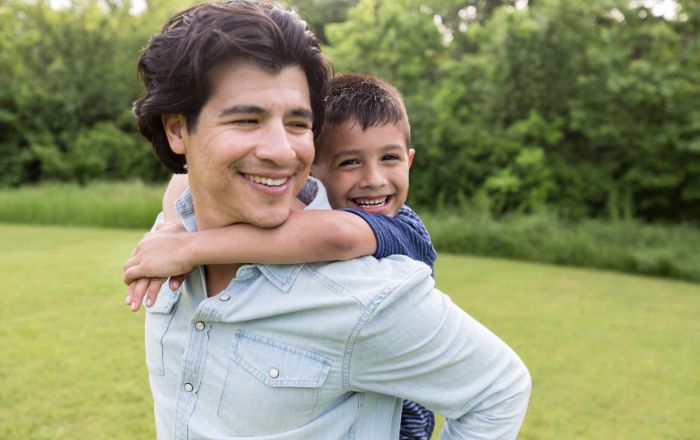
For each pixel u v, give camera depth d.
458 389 1.06
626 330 6.74
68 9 23.05
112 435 3.81
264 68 0.99
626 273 12.02
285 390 1.02
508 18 15.98
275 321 1.04
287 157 0.99
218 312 1.05
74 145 21.23
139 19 24.00
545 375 5.18
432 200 16.19
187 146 1.06
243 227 1.08
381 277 1.03
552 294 8.57
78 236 12.30
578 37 15.55
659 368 5.50
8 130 21.38
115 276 8.14
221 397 1.06
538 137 16.06
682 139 15.04
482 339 1.08
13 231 12.85
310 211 1.10
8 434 3.77
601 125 15.30
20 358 5.04
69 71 22.38
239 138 0.99
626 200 15.65
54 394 4.38
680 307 8.31
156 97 1.02
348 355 1.03
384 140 1.45
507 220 14.52
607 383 5.06
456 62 16.94
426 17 17.08
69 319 6.16
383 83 1.54
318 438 1.06
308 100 1.05
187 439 1.10
